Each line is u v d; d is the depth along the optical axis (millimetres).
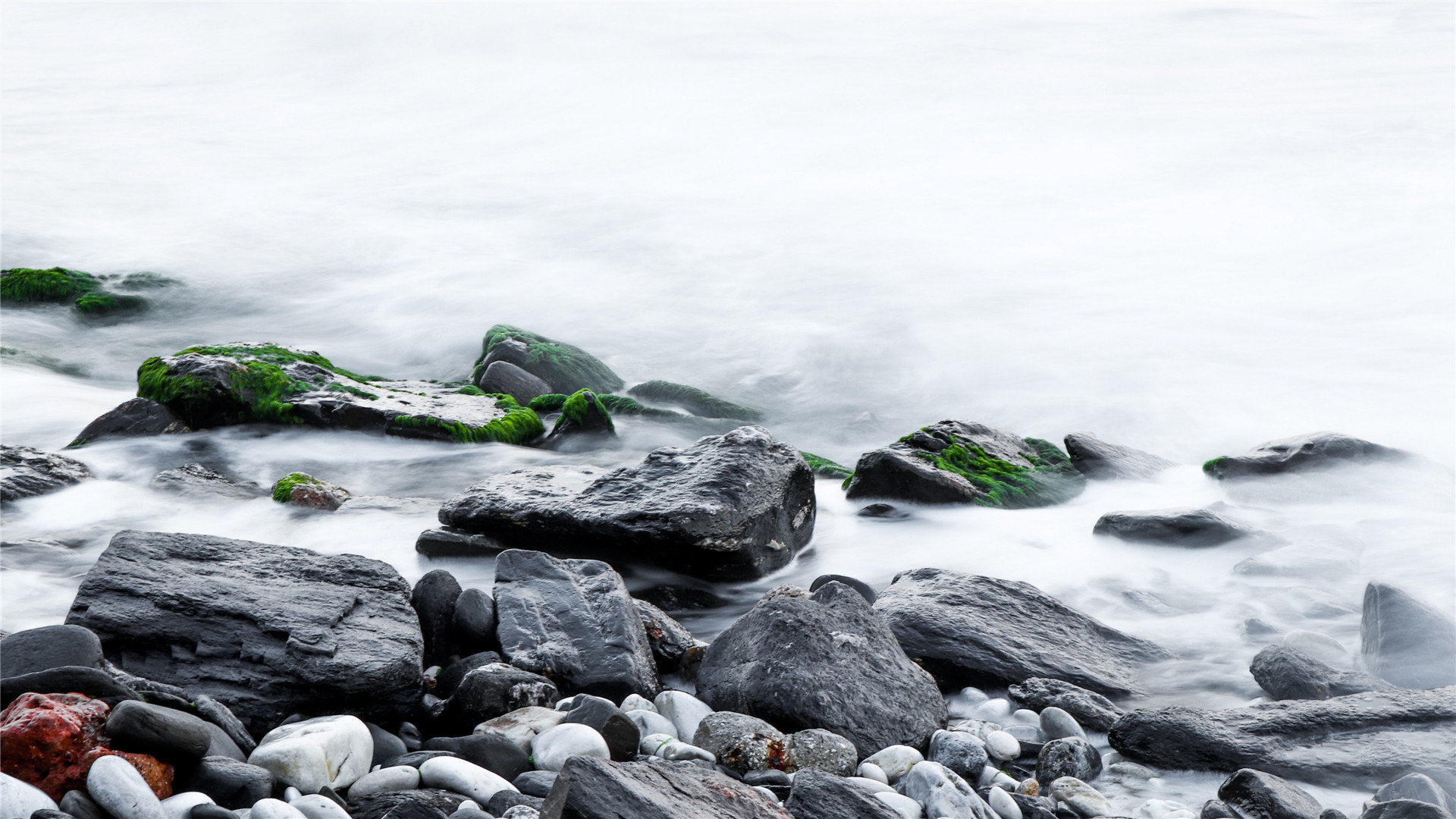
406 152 30812
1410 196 21484
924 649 6020
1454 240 18797
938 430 10375
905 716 5082
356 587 5500
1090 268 18969
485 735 4523
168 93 39500
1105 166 25906
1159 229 21016
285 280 19438
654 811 3432
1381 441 11570
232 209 24406
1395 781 4441
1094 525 8938
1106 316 16484
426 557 7840
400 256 20828
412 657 4926
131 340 16375
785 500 7914
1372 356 14258
